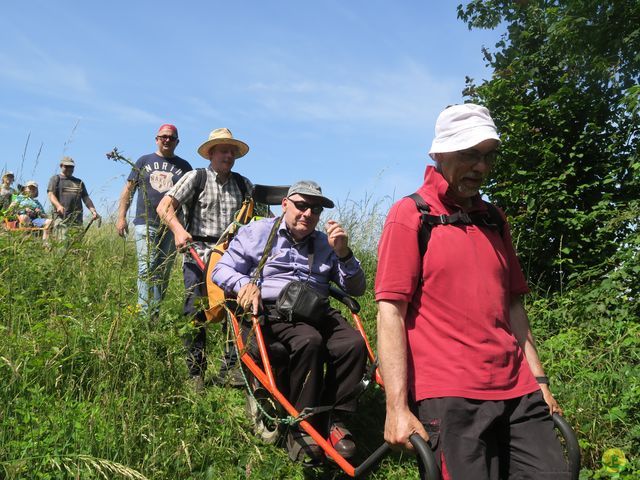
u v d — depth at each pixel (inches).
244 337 180.4
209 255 208.2
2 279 223.6
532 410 99.8
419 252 102.5
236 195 237.1
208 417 175.2
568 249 282.8
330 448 149.3
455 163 102.7
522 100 319.0
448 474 94.3
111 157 177.2
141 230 248.7
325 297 184.4
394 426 97.6
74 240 246.1
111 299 200.4
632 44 294.0
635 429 171.0
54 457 142.3
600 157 302.7
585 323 236.8
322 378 166.2
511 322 114.7
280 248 189.2
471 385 97.6
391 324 101.2
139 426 159.5
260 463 167.2
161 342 182.4
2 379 167.6
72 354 180.4
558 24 298.5
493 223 108.3
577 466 97.0
